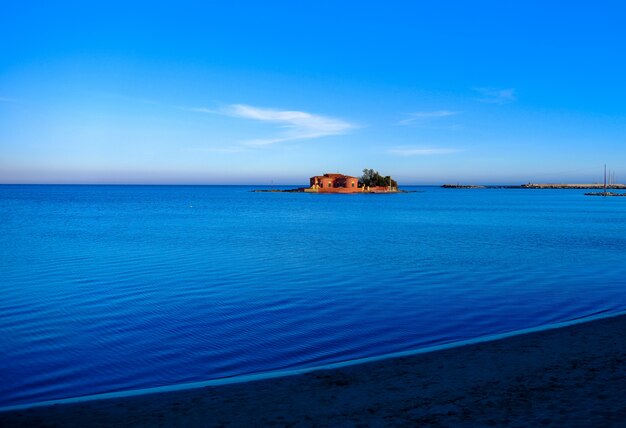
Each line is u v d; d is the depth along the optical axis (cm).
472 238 3859
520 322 1406
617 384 827
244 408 778
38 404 809
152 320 1416
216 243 3453
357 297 1730
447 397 799
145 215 6750
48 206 9212
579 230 4638
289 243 3481
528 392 807
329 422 717
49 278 2078
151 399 824
